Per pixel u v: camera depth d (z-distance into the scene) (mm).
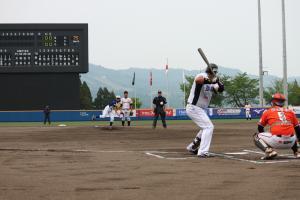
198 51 11539
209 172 8367
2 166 9484
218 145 14977
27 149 13656
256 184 7035
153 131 21375
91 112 50281
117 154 11984
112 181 7488
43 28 42594
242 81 84312
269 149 10422
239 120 47406
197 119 11508
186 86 85375
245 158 10867
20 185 7137
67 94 43156
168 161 10234
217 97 82875
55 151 12984
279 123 10461
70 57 42875
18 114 48938
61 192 6562
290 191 6469
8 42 42406
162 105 25141
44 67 42656
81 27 42875
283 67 39406
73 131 21703
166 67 63469
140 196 6270
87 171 8672
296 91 87875
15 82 42906
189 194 6367
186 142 16844
